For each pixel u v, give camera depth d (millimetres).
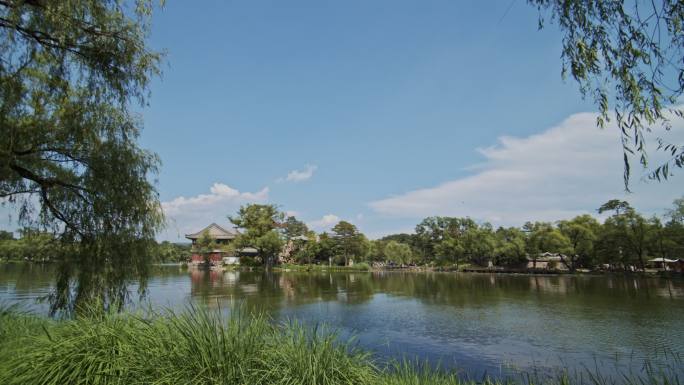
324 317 20969
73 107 8789
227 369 4625
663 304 25719
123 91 8680
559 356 13641
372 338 16078
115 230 10055
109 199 9867
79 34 7672
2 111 7328
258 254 78625
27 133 8492
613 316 21406
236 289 36500
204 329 5043
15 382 5059
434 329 18078
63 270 9914
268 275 60906
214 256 85750
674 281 45094
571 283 44500
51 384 4832
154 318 5738
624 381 10844
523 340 15922
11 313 8836
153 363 4844
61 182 9672
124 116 10258
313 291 35438
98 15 7824
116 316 5930
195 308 5695
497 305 26031
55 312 9805
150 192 10758
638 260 55594
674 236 50125
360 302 27344
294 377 4699
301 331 5406
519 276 59594
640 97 3795
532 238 68688
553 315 21891
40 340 5801
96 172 9805
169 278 51031
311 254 86625
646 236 51531
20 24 7129
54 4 7109
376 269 90125
